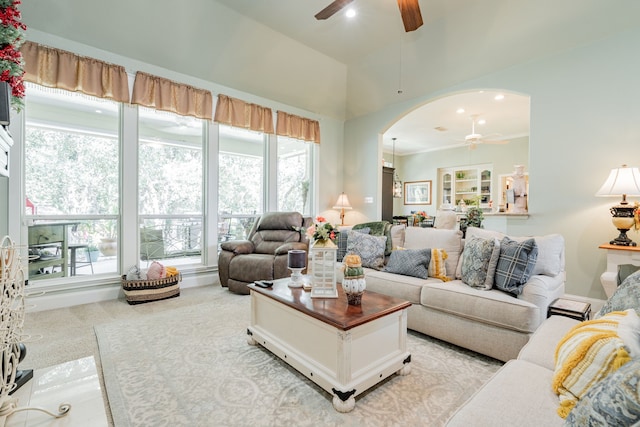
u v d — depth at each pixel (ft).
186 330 8.21
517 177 12.19
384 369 5.62
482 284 7.29
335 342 5.20
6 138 6.01
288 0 10.57
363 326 5.34
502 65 11.91
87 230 10.96
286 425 4.63
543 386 3.33
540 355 4.07
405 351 6.15
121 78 11.05
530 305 6.08
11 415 3.43
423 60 13.26
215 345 7.31
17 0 6.03
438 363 6.54
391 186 23.66
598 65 9.82
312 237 6.85
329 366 5.33
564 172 10.52
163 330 8.19
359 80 15.94
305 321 5.90
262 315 7.22
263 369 6.23
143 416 4.78
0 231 9.29
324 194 18.38
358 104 17.54
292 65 14.28
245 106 14.56
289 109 16.57
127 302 10.64
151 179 12.44
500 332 6.38
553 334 4.67
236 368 6.26
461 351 7.11
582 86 10.14
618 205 9.11
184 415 4.83
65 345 7.24
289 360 6.14
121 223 11.46
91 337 7.70
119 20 10.24
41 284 9.92
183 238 13.33
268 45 12.93
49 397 3.83
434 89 14.29
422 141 26.55
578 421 2.39
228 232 14.62
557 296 7.25
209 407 5.02
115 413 4.83
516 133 23.66
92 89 10.44
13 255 3.31
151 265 11.37
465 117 19.88
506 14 10.42
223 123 13.87
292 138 16.69
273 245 13.04
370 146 17.75
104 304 10.41
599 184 9.82
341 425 4.63
